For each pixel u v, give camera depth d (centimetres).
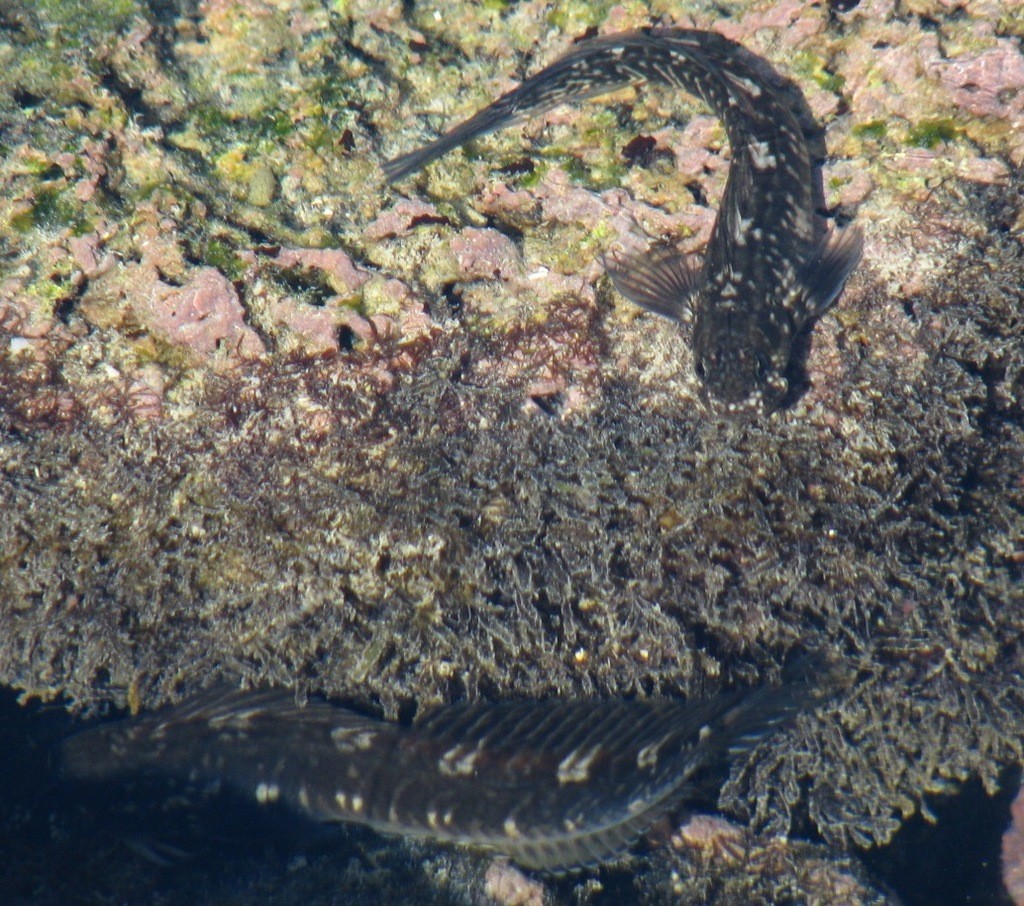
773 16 110
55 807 108
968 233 109
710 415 108
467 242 109
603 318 109
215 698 108
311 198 109
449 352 108
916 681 108
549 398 108
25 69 109
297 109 110
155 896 108
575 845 108
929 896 109
